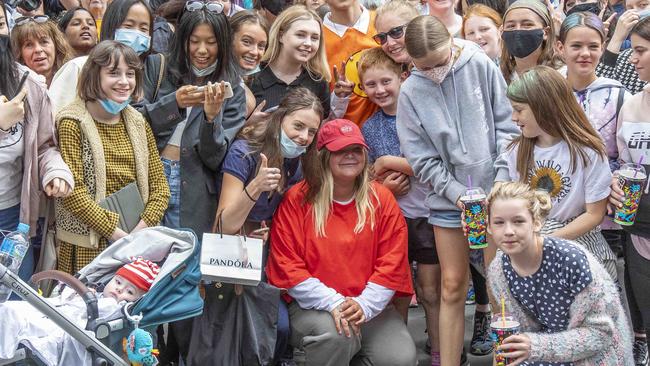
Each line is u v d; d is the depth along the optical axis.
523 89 4.51
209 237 4.61
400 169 5.25
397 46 5.30
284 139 4.88
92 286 4.41
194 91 4.79
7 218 4.68
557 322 4.01
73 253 4.77
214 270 4.58
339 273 4.91
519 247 3.92
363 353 4.93
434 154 5.03
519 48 5.32
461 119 4.94
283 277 4.89
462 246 5.02
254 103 5.36
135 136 4.83
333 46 5.79
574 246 3.94
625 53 5.75
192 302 4.21
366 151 4.98
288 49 5.38
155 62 5.20
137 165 4.84
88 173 4.73
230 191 4.87
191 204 4.96
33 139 4.64
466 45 5.00
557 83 4.50
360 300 4.84
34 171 4.67
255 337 4.70
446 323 5.05
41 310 3.73
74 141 4.71
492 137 4.99
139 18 5.35
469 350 5.72
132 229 4.79
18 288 3.68
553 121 4.49
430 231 5.26
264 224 4.93
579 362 3.96
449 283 5.04
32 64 5.62
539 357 3.87
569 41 4.98
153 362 3.96
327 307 4.81
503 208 3.93
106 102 4.70
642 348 5.17
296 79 5.46
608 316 3.90
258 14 5.50
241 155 4.90
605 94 4.95
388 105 5.39
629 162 4.82
